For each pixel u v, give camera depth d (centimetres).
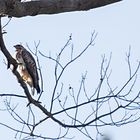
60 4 833
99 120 1159
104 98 1166
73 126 1174
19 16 847
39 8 832
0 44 1096
